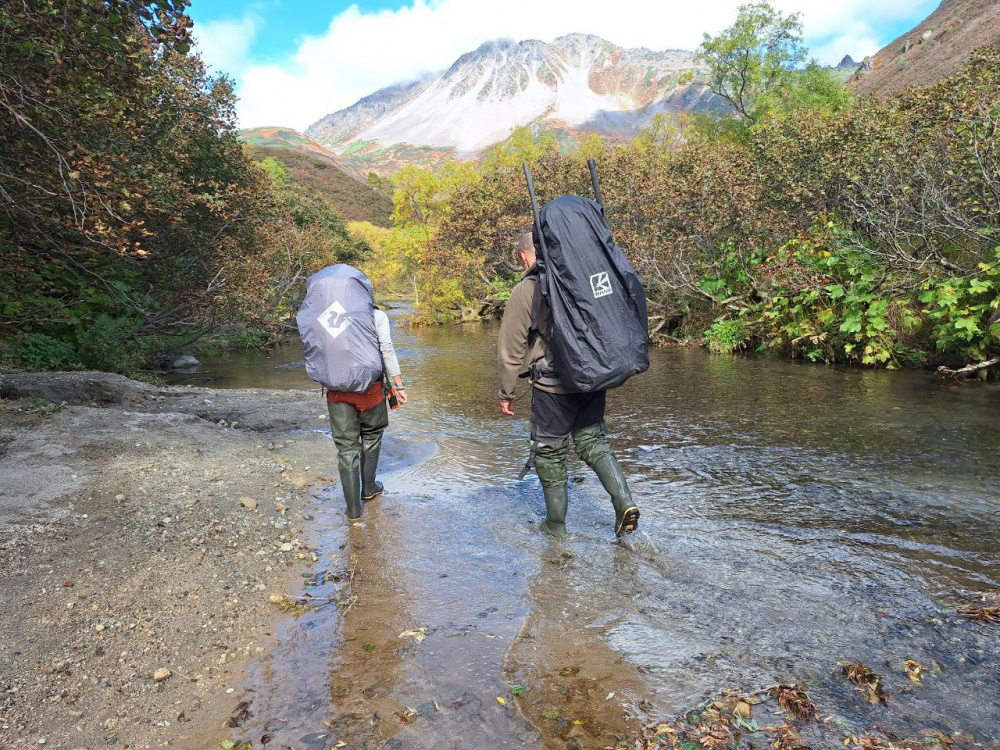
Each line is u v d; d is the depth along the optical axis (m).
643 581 2.68
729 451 4.64
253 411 6.52
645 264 12.52
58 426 4.88
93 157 6.26
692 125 26.33
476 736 1.74
